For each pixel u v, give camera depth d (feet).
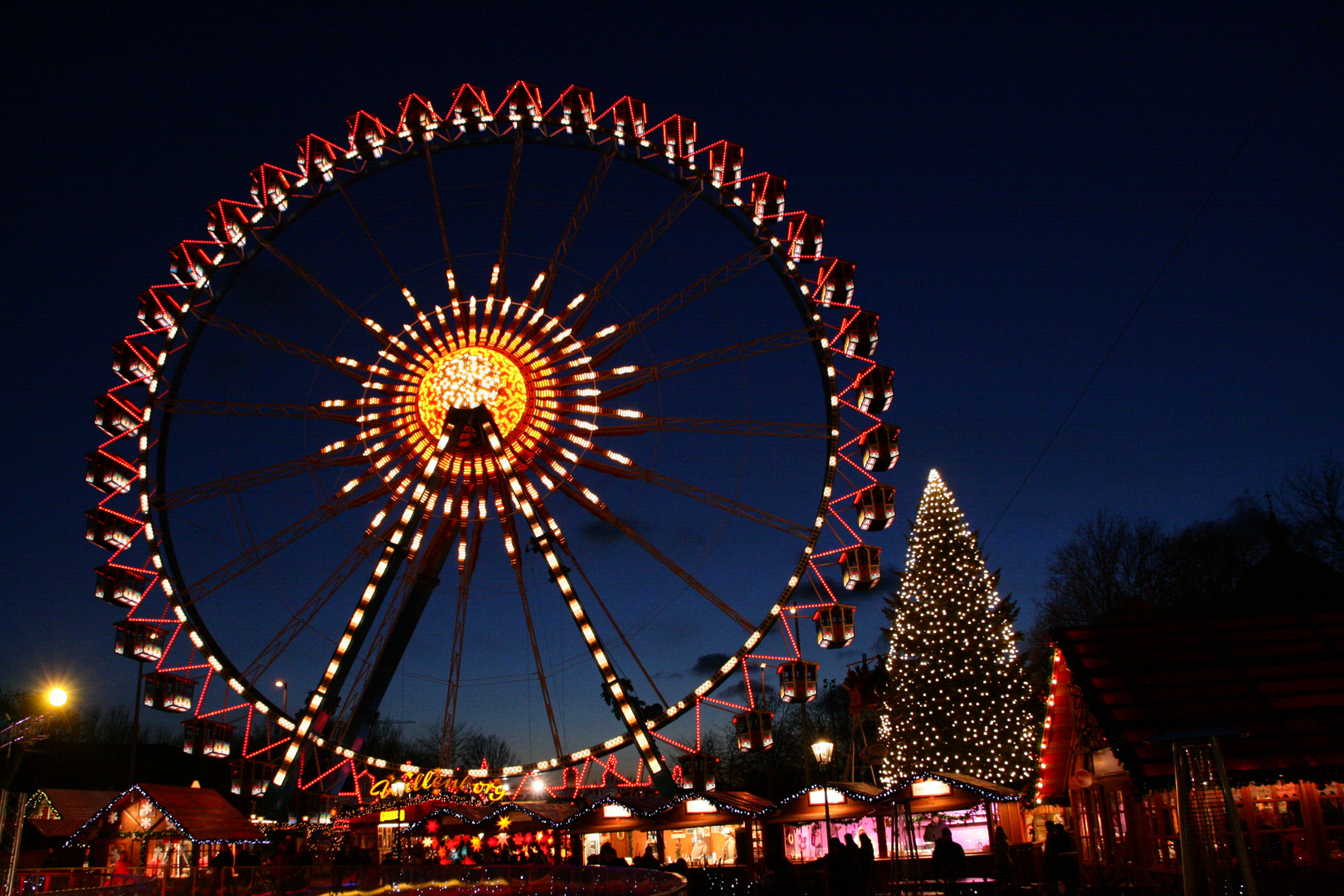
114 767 199.31
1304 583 132.26
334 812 108.99
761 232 119.75
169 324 116.88
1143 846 61.93
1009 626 123.13
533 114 124.57
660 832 112.16
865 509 106.93
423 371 122.21
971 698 116.16
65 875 64.90
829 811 82.74
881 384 108.68
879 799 79.71
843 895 62.08
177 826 88.07
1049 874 62.64
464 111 124.67
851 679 126.72
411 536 114.52
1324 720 55.42
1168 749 54.60
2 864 58.85
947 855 70.49
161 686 107.96
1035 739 115.44
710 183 121.60
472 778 108.47
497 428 117.50
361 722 112.98
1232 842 44.37
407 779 108.47
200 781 205.57
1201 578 159.63
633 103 124.67
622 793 105.81
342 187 123.75
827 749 89.04
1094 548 169.07
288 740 109.60
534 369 121.80
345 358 120.57
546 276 124.57
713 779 105.60
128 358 114.93
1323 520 134.92
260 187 121.60
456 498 120.06
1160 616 148.56
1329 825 57.72
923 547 124.16
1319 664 59.36
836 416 113.70
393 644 116.78
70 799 139.54
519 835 116.26
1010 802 80.28
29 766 179.32
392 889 72.18
